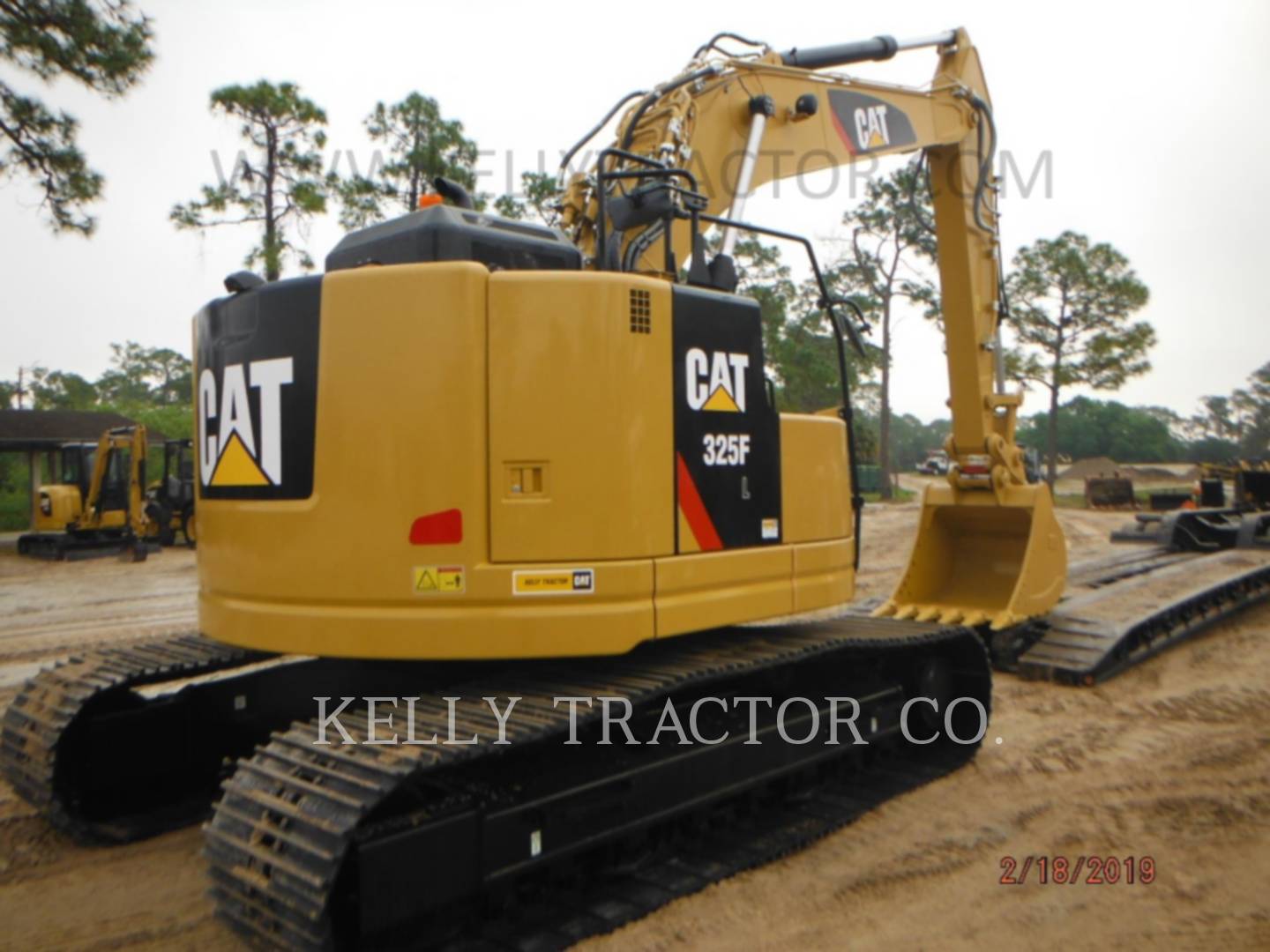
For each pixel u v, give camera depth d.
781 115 6.81
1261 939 4.01
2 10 15.77
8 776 5.17
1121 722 7.20
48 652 9.94
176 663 5.16
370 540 4.07
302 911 3.26
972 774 6.11
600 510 4.15
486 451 4.08
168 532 20.80
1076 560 17.67
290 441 4.23
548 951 3.86
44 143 17.16
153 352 79.69
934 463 74.06
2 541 25.06
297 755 3.74
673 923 4.16
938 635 5.97
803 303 36.53
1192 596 9.84
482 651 4.03
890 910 4.30
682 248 5.88
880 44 7.50
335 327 4.17
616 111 5.98
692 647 4.99
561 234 4.93
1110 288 39.69
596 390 4.16
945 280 8.69
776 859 4.82
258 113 20.58
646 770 4.43
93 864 4.82
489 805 3.86
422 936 3.72
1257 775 5.97
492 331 4.11
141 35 16.73
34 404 61.22
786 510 4.99
